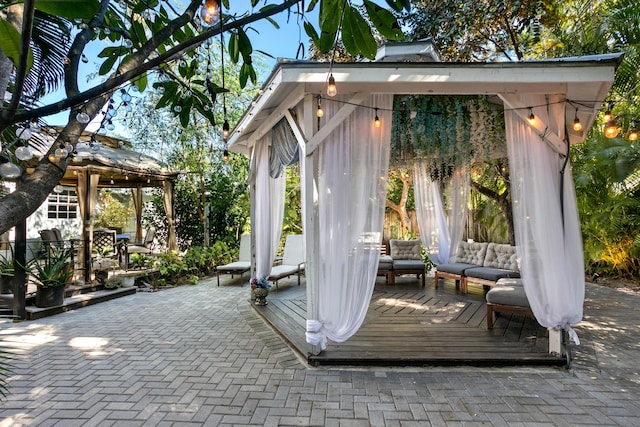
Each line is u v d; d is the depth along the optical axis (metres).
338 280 3.17
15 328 4.23
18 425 2.22
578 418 2.26
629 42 5.39
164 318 4.66
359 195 3.21
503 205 6.27
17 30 0.82
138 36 1.40
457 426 2.19
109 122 1.25
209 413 2.36
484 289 6.02
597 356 3.25
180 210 9.16
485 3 5.53
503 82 2.97
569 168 3.22
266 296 5.45
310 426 2.21
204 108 1.58
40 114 0.76
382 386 2.71
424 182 6.71
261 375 2.92
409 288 6.20
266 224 5.20
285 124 4.27
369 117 3.25
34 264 5.20
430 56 3.87
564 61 2.87
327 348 3.32
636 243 6.01
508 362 3.05
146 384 2.77
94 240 7.72
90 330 4.15
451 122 3.60
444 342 3.46
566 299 3.03
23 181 0.83
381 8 1.08
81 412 2.37
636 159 5.60
